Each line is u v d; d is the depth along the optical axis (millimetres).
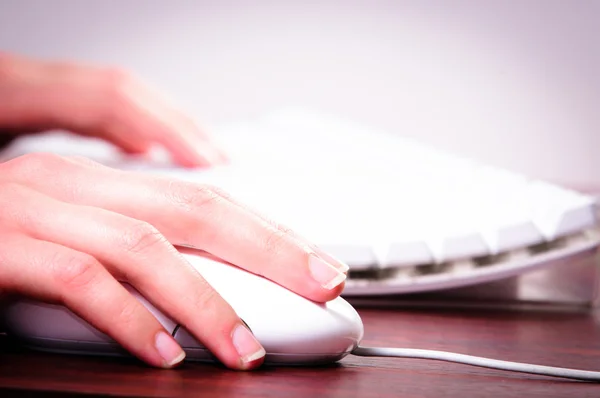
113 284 358
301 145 753
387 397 332
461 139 1199
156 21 1233
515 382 356
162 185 384
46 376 340
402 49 1198
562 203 488
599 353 396
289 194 492
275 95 1238
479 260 466
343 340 368
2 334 401
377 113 1221
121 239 363
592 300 488
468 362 366
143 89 846
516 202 498
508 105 1176
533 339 417
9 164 398
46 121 839
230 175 553
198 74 1243
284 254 368
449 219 472
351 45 1211
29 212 372
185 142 695
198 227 376
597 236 482
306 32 1219
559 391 347
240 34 1229
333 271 366
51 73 857
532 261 467
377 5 1194
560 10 1137
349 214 469
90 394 322
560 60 1148
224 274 369
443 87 1192
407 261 455
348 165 612
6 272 361
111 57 1246
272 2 1218
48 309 367
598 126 1152
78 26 1243
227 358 354
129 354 365
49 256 360
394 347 391
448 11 1174
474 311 472
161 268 359
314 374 358
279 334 362
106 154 846
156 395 323
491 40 1166
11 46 1255
